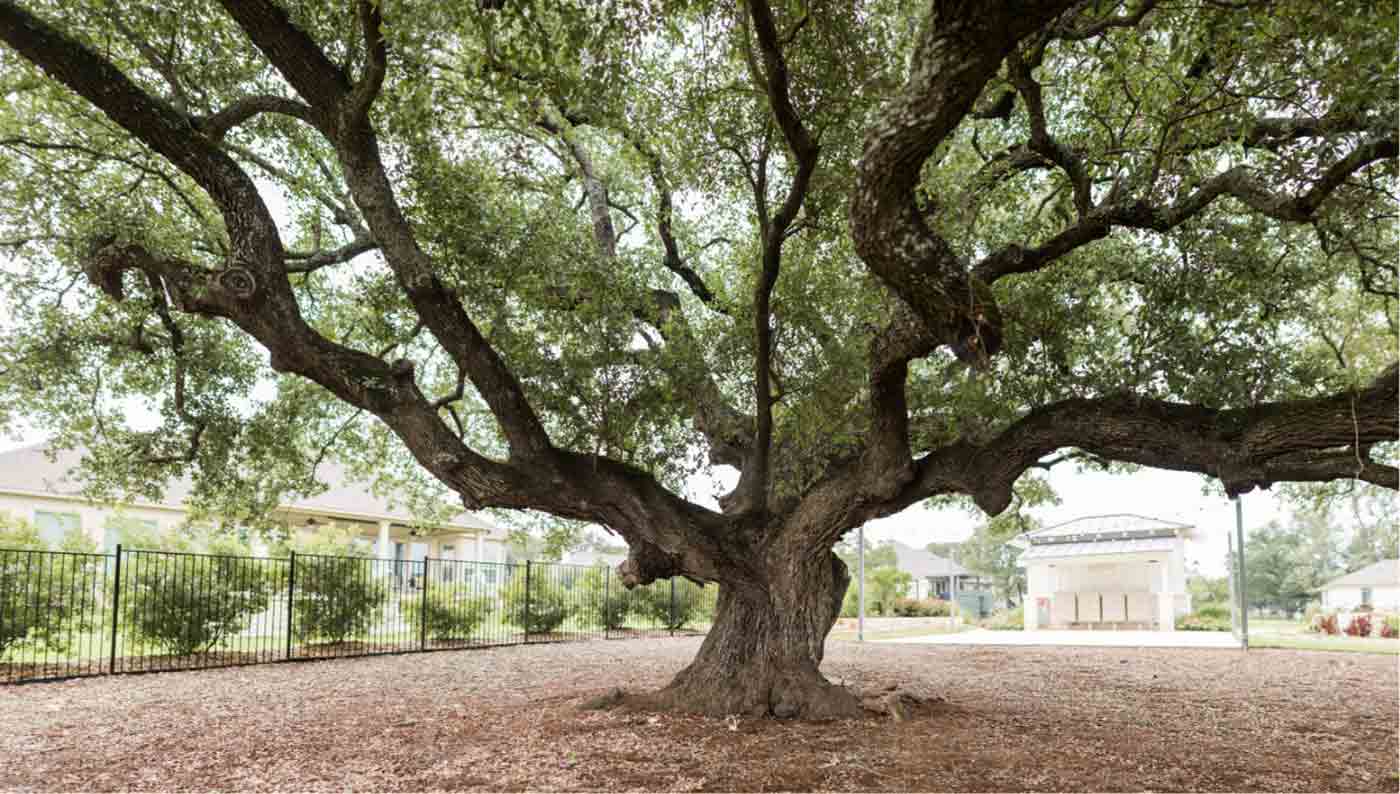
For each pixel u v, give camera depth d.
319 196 9.53
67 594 12.21
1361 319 9.70
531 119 7.74
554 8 5.64
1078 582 27.89
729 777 5.62
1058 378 8.12
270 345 6.76
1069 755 6.36
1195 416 6.44
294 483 12.20
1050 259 6.54
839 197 7.09
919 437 8.61
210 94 8.11
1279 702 9.34
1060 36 5.99
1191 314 7.86
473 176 8.54
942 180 7.73
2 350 9.47
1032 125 6.26
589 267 7.99
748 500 8.02
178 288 6.83
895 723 7.45
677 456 8.26
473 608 17.28
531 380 7.94
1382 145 5.30
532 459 7.27
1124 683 11.08
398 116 7.35
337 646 15.07
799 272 7.52
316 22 7.11
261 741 6.77
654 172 8.85
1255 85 6.11
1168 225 6.33
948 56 3.95
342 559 15.27
